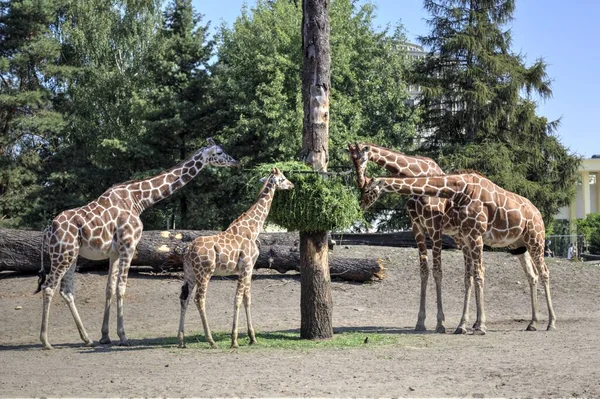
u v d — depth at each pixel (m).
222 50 34.47
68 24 39.81
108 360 10.53
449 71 34.12
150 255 19.16
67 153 35.44
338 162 29.48
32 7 34.59
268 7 36.69
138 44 40.59
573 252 31.70
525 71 33.53
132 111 33.28
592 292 19.05
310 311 12.16
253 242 11.78
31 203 33.53
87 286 18.53
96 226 12.34
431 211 13.53
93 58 39.81
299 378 8.65
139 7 41.03
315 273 12.16
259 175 12.38
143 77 35.88
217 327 14.36
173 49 32.06
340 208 11.78
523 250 13.78
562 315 15.91
